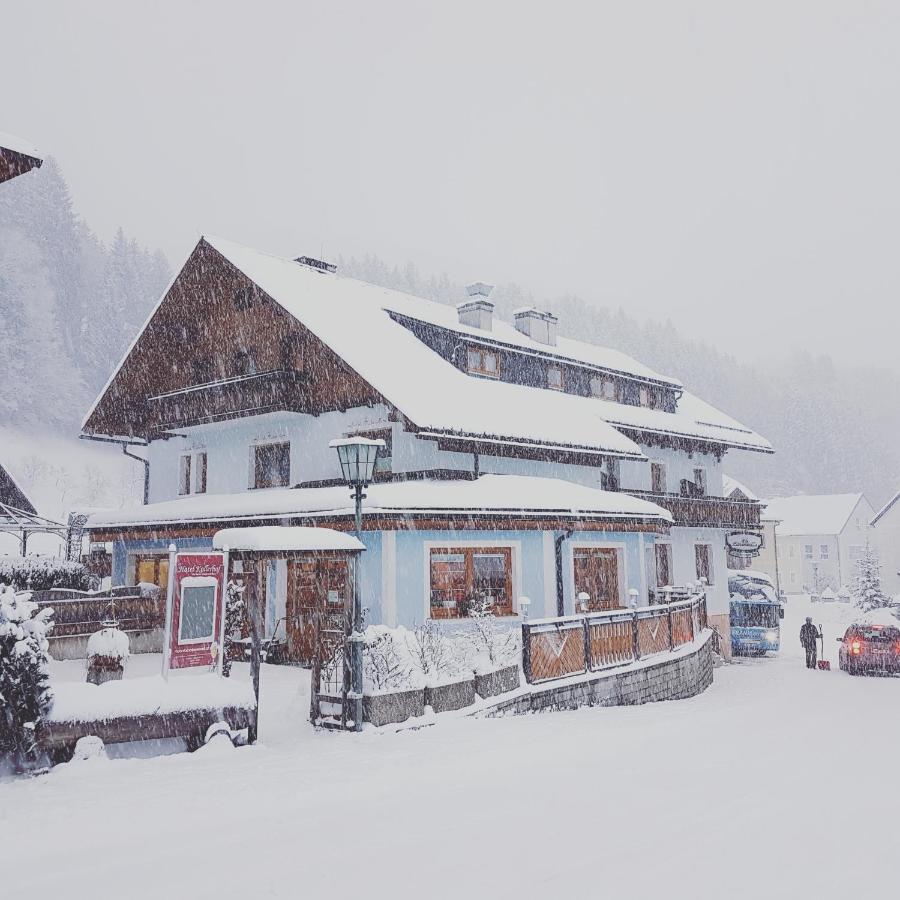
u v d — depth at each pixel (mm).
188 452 24141
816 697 14969
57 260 114000
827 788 7020
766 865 5035
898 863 5094
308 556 9969
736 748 8883
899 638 20953
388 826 5742
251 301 22000
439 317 25906
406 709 10234
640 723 10672
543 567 17875
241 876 4766
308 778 7062
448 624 15922
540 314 29812
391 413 18062
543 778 7254
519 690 12281
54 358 102938
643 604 20469
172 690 8195
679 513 28625
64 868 4859
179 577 8547
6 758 7070
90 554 24516
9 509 23281
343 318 21484
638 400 31938
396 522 15289
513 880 4742
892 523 78312
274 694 11844
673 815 6094
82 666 14906
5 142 8656
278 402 19703
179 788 6621
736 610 32375
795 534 79500
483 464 20422
